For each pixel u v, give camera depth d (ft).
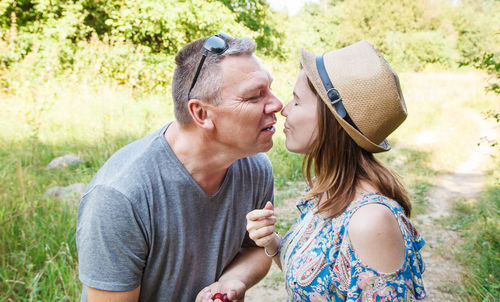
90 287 4.47
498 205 16.78
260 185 5.68
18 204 12.40
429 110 43.42
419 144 30.89
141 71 33.60
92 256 4.40
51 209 12.76
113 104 26.32
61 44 32.81
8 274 10.06
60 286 9.73
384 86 4.38
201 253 5.15
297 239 5.17
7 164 16.22
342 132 4.64
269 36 50.26
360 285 4.14
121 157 4.80
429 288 12.01
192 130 4.64
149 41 41.39
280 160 21.49
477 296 11.05
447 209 18.45
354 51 4.64
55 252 11.02
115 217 4.33
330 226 4.69
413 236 4.59
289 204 17.34
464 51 90.43
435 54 85.66
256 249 6.18
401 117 4.60
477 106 45.21
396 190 4.66
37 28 35.83
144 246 4.58
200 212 4.97
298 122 4.90
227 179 5.16
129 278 4.53
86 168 17.74
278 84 33.68
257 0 47.55
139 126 23.45
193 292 5.28
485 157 27.50
